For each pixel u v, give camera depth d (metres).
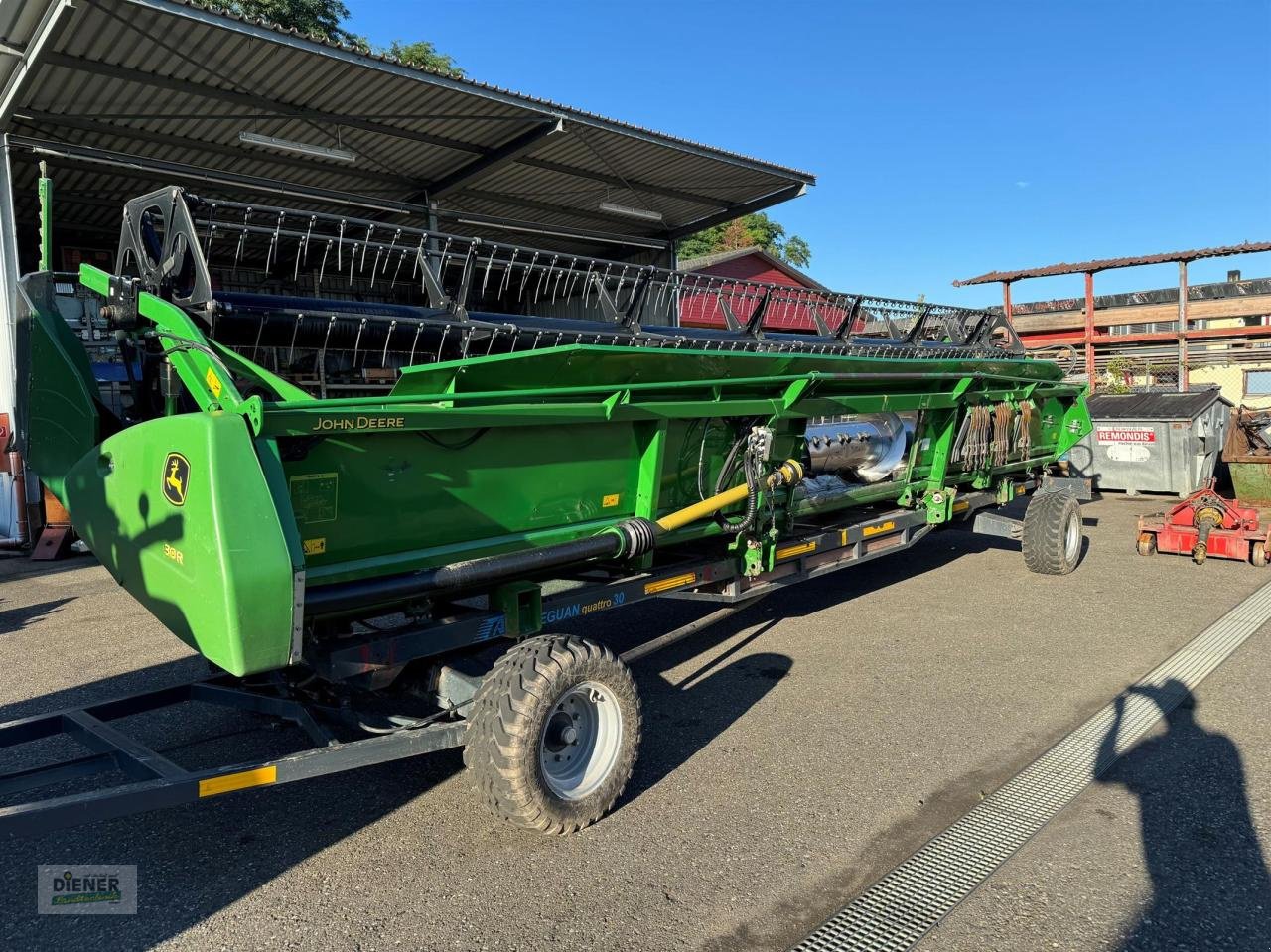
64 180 11.46
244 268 4.41
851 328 7.28
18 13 8.23
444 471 3.42
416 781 3.93
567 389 3.70
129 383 3.93
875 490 6.30
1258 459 10.45
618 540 3.93
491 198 15.16
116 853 3.33
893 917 2.83
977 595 7.27
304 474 2.99
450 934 2.79
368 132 11.79
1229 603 6.80
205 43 9.01
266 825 3.54
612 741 3.54
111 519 3.40
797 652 5.74
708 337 5.73
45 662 5.86
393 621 4.88
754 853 3.26
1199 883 3.00
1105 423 13.29
